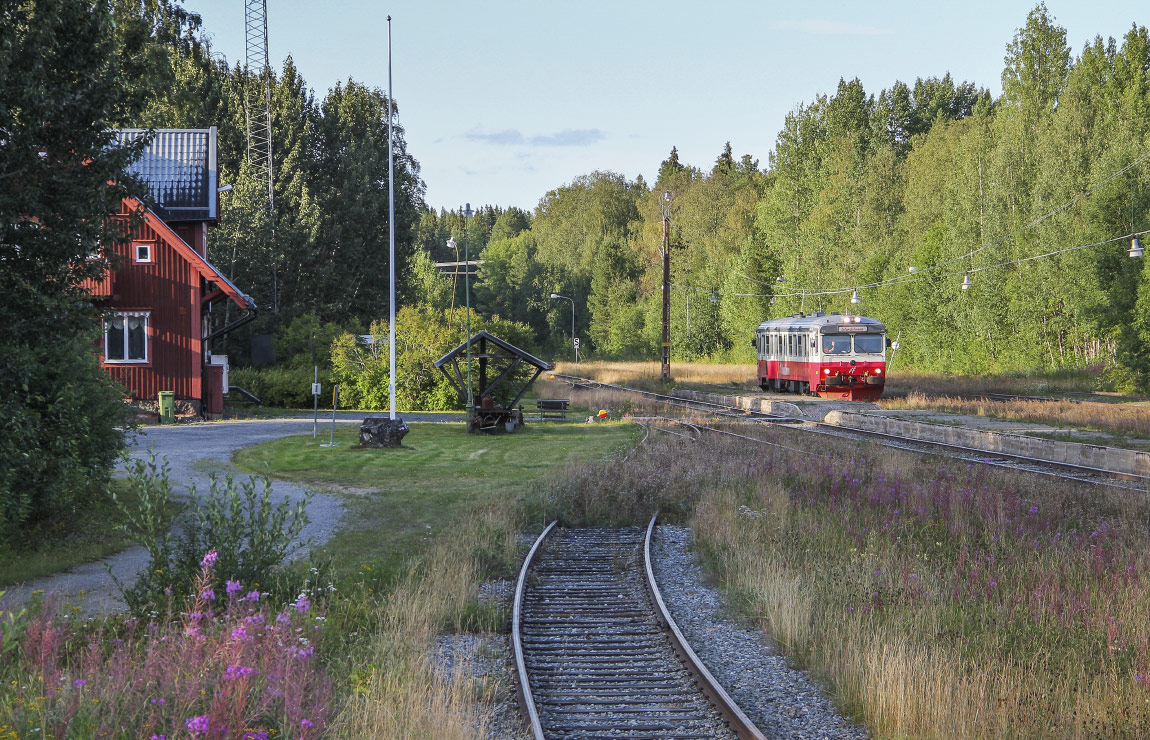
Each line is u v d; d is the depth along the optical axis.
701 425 104.38
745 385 189.88
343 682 24.44
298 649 22.16
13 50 38.78
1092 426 92.81
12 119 39.50
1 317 42.00
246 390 141.75
